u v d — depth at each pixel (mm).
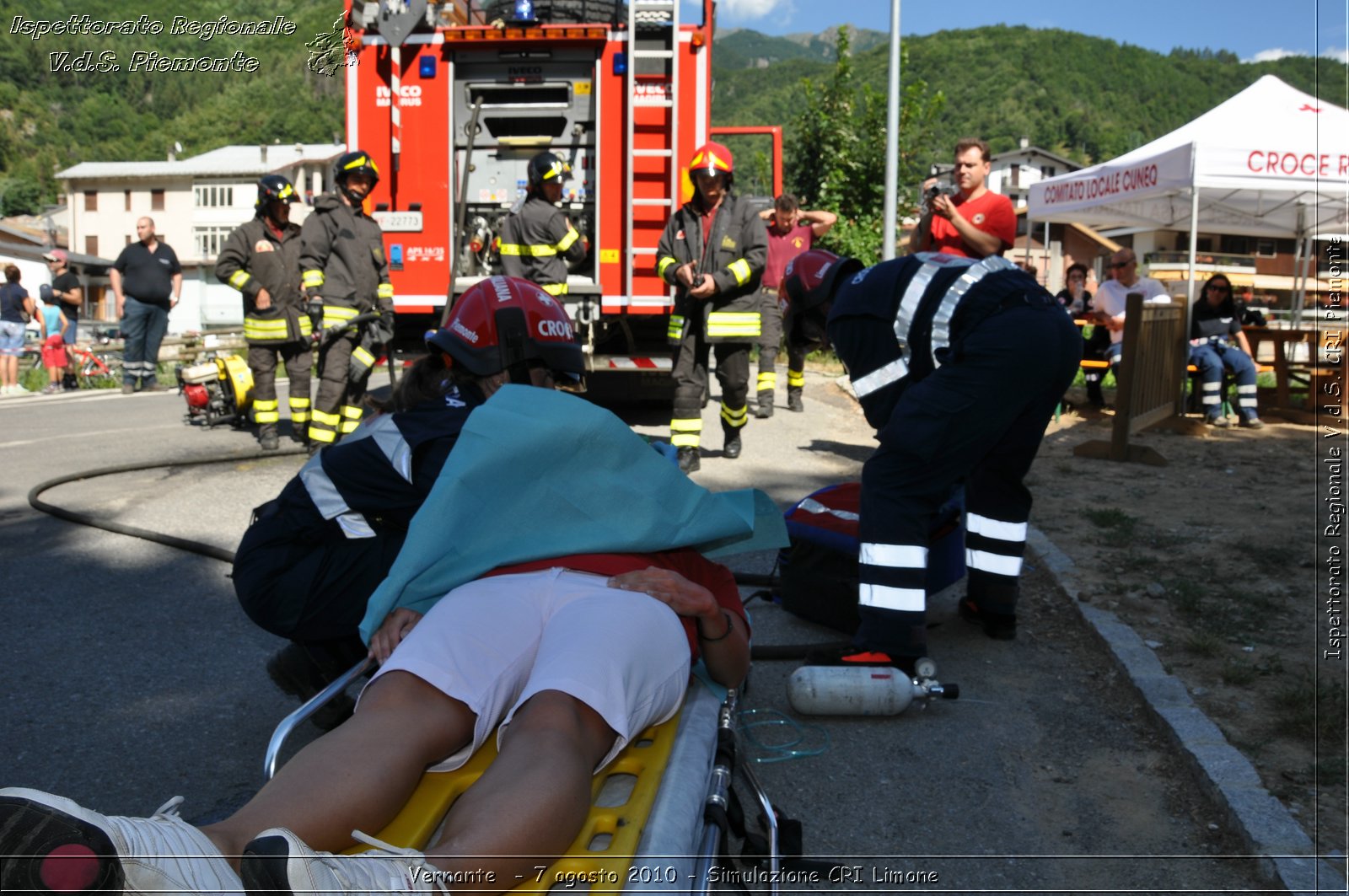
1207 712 3588
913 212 19375
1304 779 3121
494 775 1942
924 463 3756
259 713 3670
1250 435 9555
